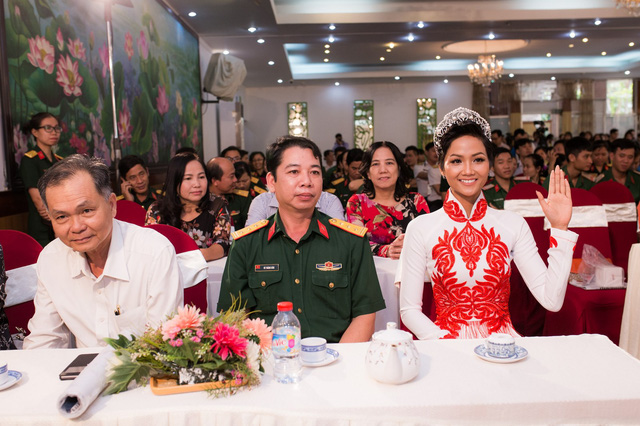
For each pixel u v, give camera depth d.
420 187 8.98
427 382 1.34
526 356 1.49
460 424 1.24
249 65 12.26
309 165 1.88
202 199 3.14
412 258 2.07
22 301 2.26
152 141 6.68
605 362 1.45
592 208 3.31
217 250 3.04
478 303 2.04
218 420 1.23
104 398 1.29
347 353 1.54
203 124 9.89
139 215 3.54
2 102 3.67
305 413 1.21
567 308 2.91
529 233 2.06
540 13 8.67
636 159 6.66
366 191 3.37
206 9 7.70
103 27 5.20
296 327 1.38
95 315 1.78
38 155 3.95
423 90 16.30
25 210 4.02
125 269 1.76
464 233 2.04
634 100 16.19
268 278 1.95
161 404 1.25
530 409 1.24
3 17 3.64
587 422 1.25
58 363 1.52
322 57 13.30
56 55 4.31
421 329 2.00
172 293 1.81
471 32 9.59
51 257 1.79
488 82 12.62
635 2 7.24
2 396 1.32
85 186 1.56
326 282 1.94
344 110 16.42
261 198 3.69
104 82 5.21
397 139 16.45
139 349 1.33
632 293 2.62
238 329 1.34
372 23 8.77
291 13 8.66
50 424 1.22
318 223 1.96
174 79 7.72
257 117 16.48
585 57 14.77
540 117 16.31
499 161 4.64
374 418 1.22
